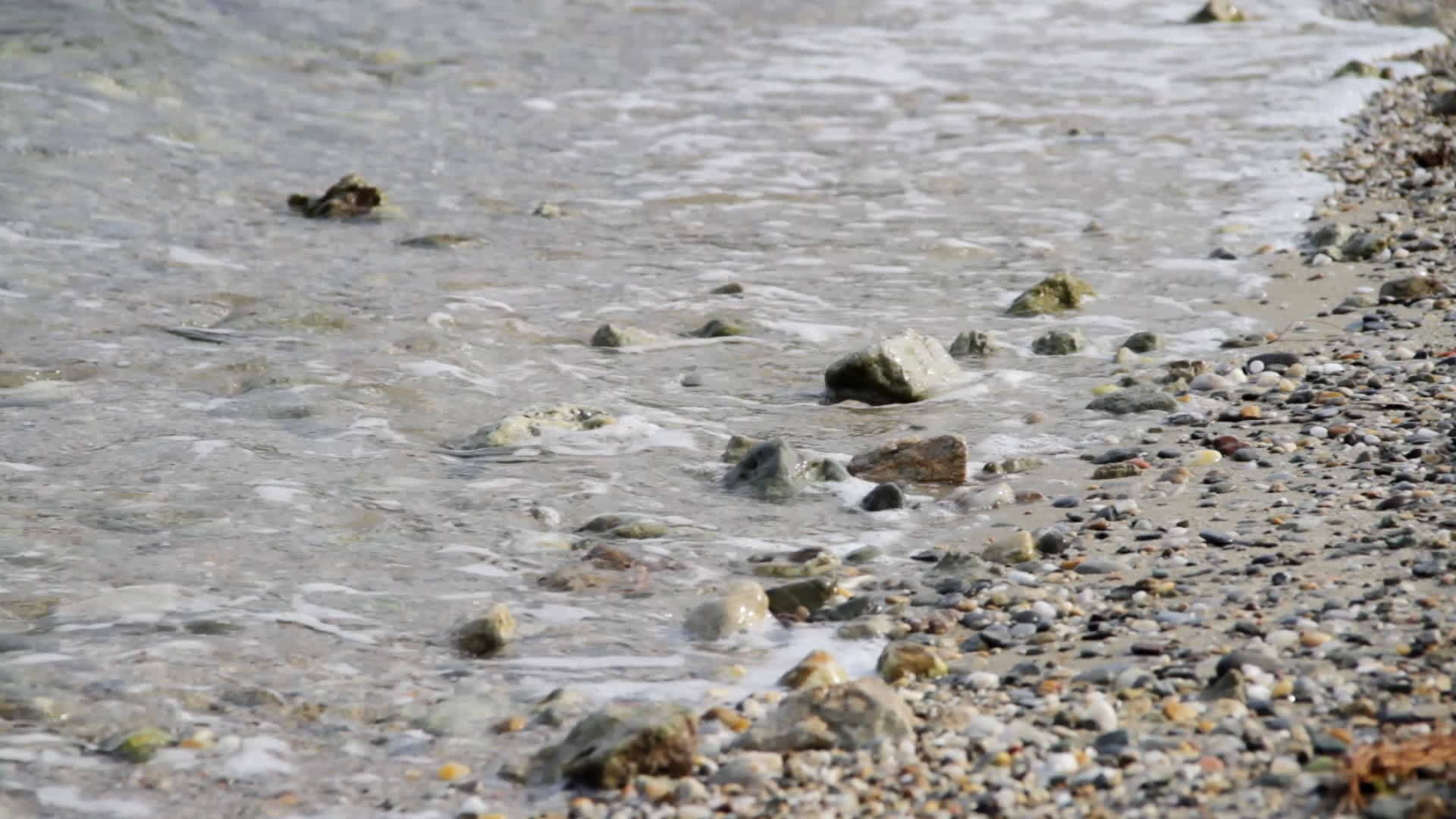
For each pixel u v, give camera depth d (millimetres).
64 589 17453
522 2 59875
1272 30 58844
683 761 13516
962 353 26781
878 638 16359
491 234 34625
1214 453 21031
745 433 23219
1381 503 18844
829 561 18297
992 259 32812
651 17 59156
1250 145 41906
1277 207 35625
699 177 39781
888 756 13469
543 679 15633
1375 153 40531
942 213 36438
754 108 47094
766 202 37500
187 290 29875
